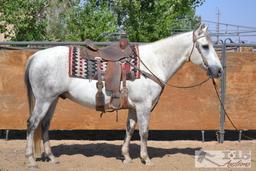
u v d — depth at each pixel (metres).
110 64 6.80
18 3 12.74
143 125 6.89
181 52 7.05
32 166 6.76
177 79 9.08
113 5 13.48
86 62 6.80
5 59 8.88
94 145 8.80
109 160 7.47
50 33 15.85
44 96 6.75
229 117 9.23
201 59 6.98
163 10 13.10
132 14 12.89
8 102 8.97
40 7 13.64
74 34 12.60
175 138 9.87
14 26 12.80
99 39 12.34
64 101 8.99
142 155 7.11
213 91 9.19
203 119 9.21
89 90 6.80
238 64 9.20
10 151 8.06
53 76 6.72
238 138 9.85
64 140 9.34
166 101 9.12
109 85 6.74
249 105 9.28
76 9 12.84
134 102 6.87
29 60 6.89
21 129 9.06
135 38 12.78
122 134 10.13
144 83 6.82
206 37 6.93
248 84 9.25
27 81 6.89
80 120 9.05
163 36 12.84
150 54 7.01
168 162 7.39
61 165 7.05
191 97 9.16
